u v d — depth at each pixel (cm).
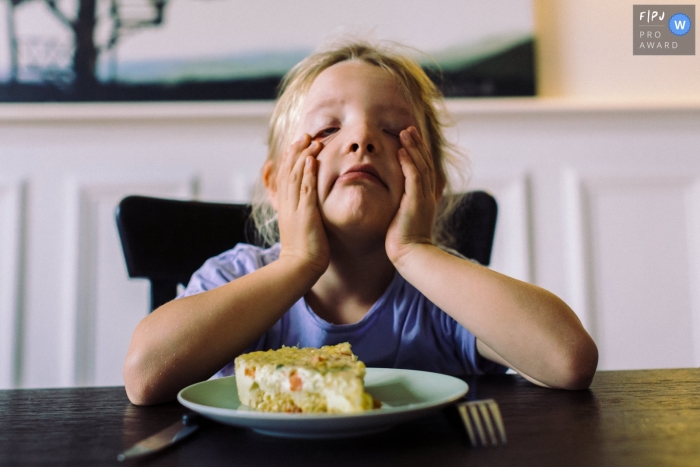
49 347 153
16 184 155
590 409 47
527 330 60
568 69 166
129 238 91
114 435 41
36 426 45
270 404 45
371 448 36
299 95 95
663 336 160
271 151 113
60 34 160
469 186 159
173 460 34
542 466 32
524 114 160
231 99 161
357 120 79
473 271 66
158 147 158
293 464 33
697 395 53
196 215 100
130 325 155
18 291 153
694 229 161
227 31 161
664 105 159
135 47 160
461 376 69
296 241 74
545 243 161
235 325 63
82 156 157
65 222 156
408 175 74
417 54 162
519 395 55
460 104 158
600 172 161
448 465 32
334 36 162
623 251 161
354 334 84
